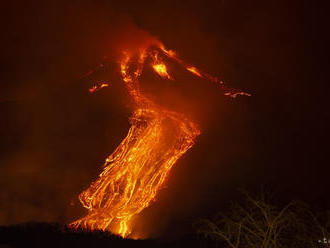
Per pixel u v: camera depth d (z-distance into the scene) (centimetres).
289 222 868
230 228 880
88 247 1423
